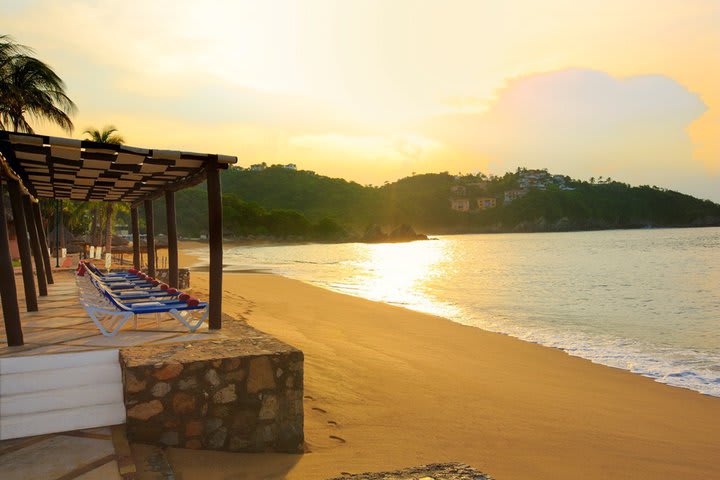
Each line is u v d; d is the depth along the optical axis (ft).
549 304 70.90
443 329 47.19
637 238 415.23
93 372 16.65
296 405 17.11
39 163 23.66
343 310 56.39
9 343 18.19
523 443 20.57
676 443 21.67
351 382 26.66
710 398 28.37
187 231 434.71
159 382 15.49
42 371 16.46
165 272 53.72
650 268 140.67
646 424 23.90
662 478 18.20
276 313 50.06
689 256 192.75
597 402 27.02
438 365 32.76
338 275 122.42
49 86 80.69
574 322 55.67
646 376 32.99
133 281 35.88
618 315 61.11
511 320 56.65
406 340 40.91
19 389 15.78
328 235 539.70
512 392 27.76
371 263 175.83
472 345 40.60
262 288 76.38
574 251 243.40
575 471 18.33
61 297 34.30
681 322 56.34
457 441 20.16
